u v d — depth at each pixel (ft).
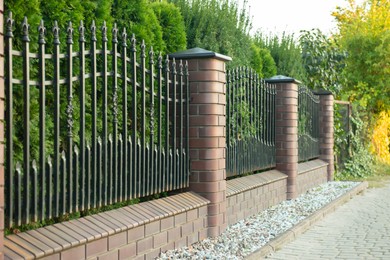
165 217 21.43
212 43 36.14
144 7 24.89
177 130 24.97
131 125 22.15
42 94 16.28
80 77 17.93
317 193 43.34
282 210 34.06
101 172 19.01
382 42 76.02
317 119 52.21
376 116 76.33
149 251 20.36
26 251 14.61
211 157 25.11
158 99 22.99
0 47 13.37
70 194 17.44
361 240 26.50
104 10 21.68
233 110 31.17
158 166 22.85
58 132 16.98
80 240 16.43
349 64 78.07
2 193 13.47
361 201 41.11
